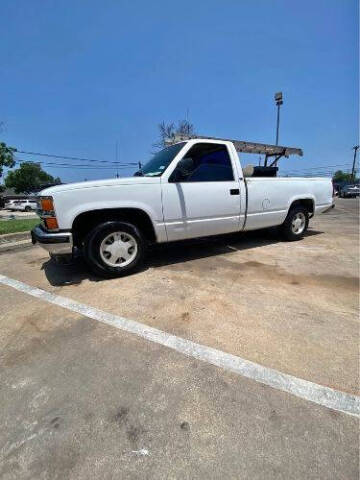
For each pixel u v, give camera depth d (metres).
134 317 2.96
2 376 2.14
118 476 1.42
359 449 1.53
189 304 3.21
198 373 2.11
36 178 70.38
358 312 2.98
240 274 4.13
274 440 1.58
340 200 27.64
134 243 4.12
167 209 4.21
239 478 1.39
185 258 4.99
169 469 1.44
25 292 3.68
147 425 1.69
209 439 1.60
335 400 1.85
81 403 1.87
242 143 6.46
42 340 2.60
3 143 30.95
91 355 2.36
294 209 6.02
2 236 6.85
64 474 1.43
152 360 2.27
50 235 3.63
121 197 3.89
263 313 2.98
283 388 1.95
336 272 4.19
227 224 4.85
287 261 4.74
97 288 3.73
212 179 4.63
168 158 4.42
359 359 2.24
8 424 1.73
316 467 1.43
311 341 2.48
